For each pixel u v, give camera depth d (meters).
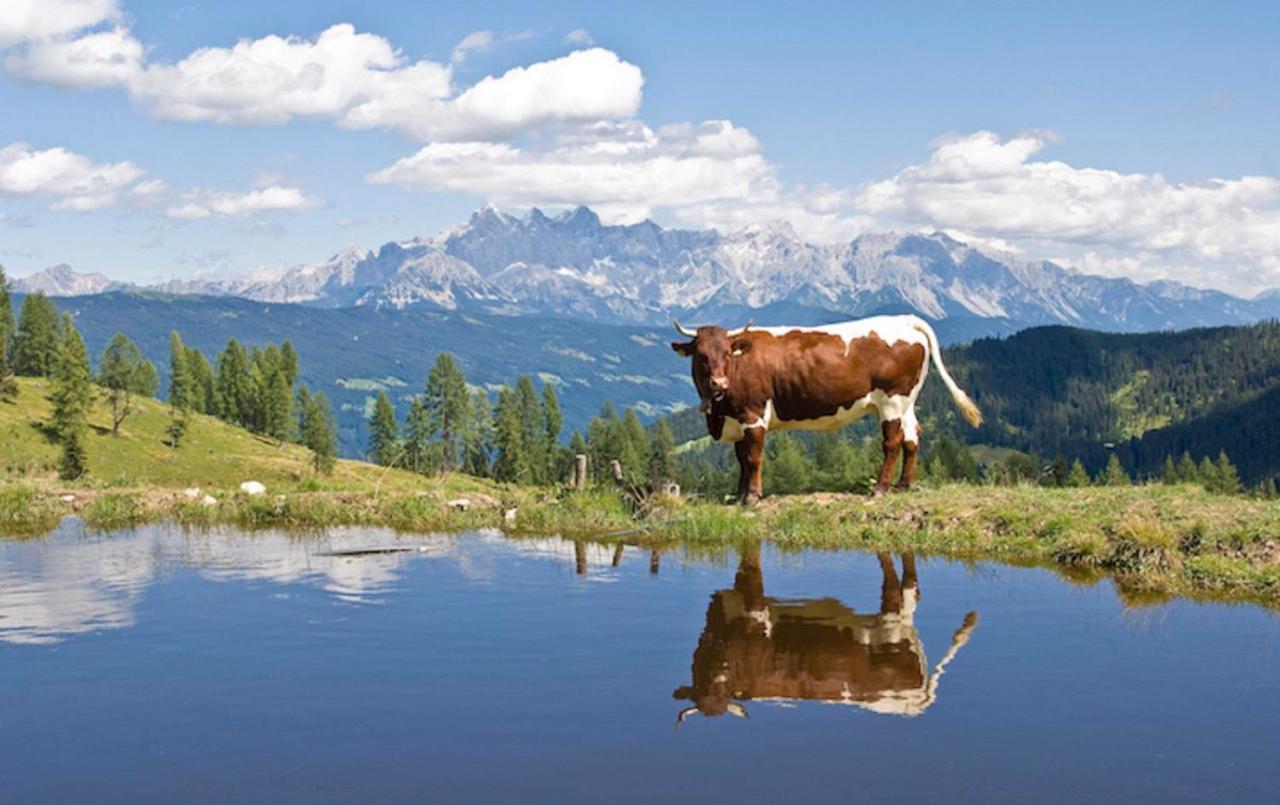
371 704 8.40
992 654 10.05
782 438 136.25
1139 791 6.67
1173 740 7.63
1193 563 14.24
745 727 7.84
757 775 6.89
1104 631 11.06
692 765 7.06
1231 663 9.75
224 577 14.36
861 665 9.63
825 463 123.12
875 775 6.90
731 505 21.55
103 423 157.00
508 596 12.92
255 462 158.00
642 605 12.37
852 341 21.02
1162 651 10.19
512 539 18.69
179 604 12.39
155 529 20.41
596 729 7.80
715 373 19.86
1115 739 7.64
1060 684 9.03
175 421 159.25
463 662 9.63
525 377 189.38
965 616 11.78
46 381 169.12
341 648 10.21
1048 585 13.77
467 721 7.95
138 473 140.75
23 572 14.74
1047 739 7.63
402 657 9.84
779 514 19.39
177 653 9.99
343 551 17.03
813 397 20.94
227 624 11.27
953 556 16.23
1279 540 14.81
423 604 12.38
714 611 11.98
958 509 18.34
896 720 8.04
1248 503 18.38
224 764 7.10
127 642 10.45
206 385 199.00
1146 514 17.08
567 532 19.64
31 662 9.70
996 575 14.52
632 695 8.65
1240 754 7.35
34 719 8.05
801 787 6.68
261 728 7.82
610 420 191.25
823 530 18.34
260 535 19.36
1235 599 12.87
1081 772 6.98
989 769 7.02
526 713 8.16
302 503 22.53
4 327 155.75
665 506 20.59
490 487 29.91
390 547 17.56
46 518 22.41
